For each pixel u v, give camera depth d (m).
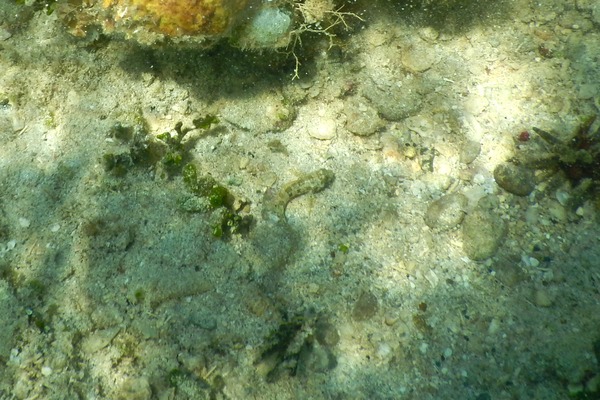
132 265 0.69
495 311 0.70
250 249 0.71
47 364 0.67
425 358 0.69
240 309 0.69
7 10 0.74
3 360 0.66
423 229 0.73
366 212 0.73
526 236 0.72
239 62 0.74
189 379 0.67
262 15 0.65
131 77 0.74
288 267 0.71
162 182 0.72
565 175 0.73
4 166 0.72
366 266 0.72
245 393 0.67
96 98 0.74
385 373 0.69
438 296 0.71
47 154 0.73
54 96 0.74
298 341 0.69
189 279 0.69
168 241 0.70
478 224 0.72
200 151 0.74
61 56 0.74
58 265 0.69
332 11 0.69
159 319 0.68
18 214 0.70
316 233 0.73
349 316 0.70
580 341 0.68
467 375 0.68
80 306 0.68
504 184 0.73
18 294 0.68
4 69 0.74
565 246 0.71
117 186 0.71
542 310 0.70
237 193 0.73
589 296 0.69
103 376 0.67
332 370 0.69
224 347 0.68
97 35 0.72
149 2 0.61
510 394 0.67
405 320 0.70
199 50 0.73
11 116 0.73
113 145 0.72
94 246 0.69
